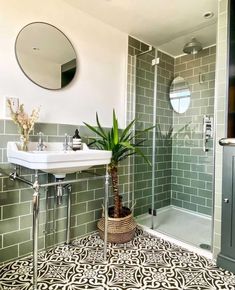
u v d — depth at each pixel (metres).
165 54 2.62
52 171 1.42
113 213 1.98
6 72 1.51
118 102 2.26
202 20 2.02
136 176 2.45
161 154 2.68
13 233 1.58
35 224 1.25
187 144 2.65
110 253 1.72
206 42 2.35
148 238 2.01
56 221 1.81
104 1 1.76
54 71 1.76
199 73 2.47
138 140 2.42
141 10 1.87
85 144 1.88
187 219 2.50
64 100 1.84
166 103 2.67
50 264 1.56
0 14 1.48
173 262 1.61
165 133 2.70
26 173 1.63
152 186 2.60
